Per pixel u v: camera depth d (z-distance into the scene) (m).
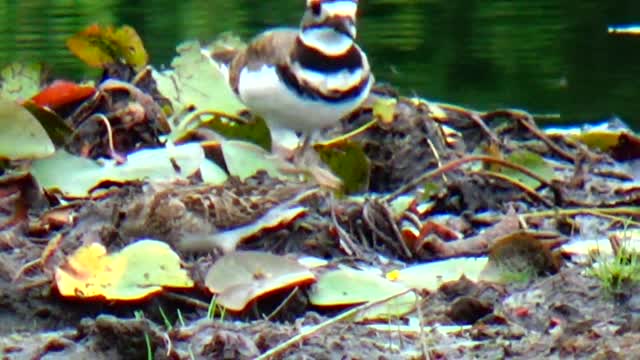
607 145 13.21
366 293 8.60
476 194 11.04
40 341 7.81
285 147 11.69
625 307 8.30
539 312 8.25
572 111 17.20
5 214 9.67
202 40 19.48
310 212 9.66
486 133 12.72
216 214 9.16
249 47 11.84
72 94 11.52
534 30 21.81
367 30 21.62
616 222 10.62
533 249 9.11
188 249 9.10
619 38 21.48
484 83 18.81
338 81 11.29
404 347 7.65
